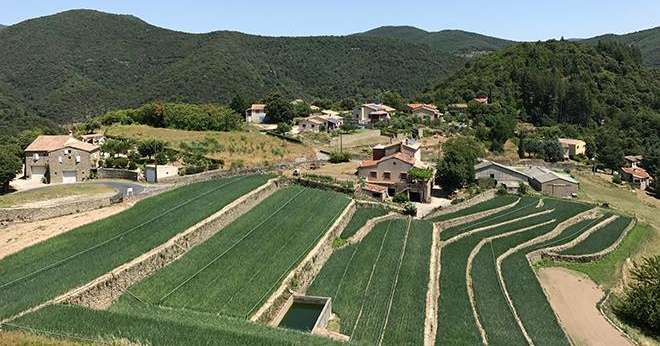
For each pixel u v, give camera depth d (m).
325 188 84.25
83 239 50.88
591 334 51.88
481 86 199.25
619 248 79.62
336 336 40.69
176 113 122.00
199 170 86.00
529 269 65.00
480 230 78.88
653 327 55.03
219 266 50.75
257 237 59.44
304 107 167.00
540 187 108.31
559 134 161.62
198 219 58.75
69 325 34.72
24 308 36.75
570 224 88.19
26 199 63.09
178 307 41.97
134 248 49.09
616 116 180.25
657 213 108.88
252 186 76.06
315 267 55.41
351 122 158.38
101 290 41.53
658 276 57.78
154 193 69.44
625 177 135.50
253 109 155.75
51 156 78.62
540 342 45.91
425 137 140.62
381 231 70.38
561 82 184.50
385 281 53.81
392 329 44.00
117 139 103.75
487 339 45.22
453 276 59.03
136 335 34.28
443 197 94.88
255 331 37.56
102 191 69.75
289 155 109.44
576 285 64.88
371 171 91.62
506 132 144.00
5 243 49.47
